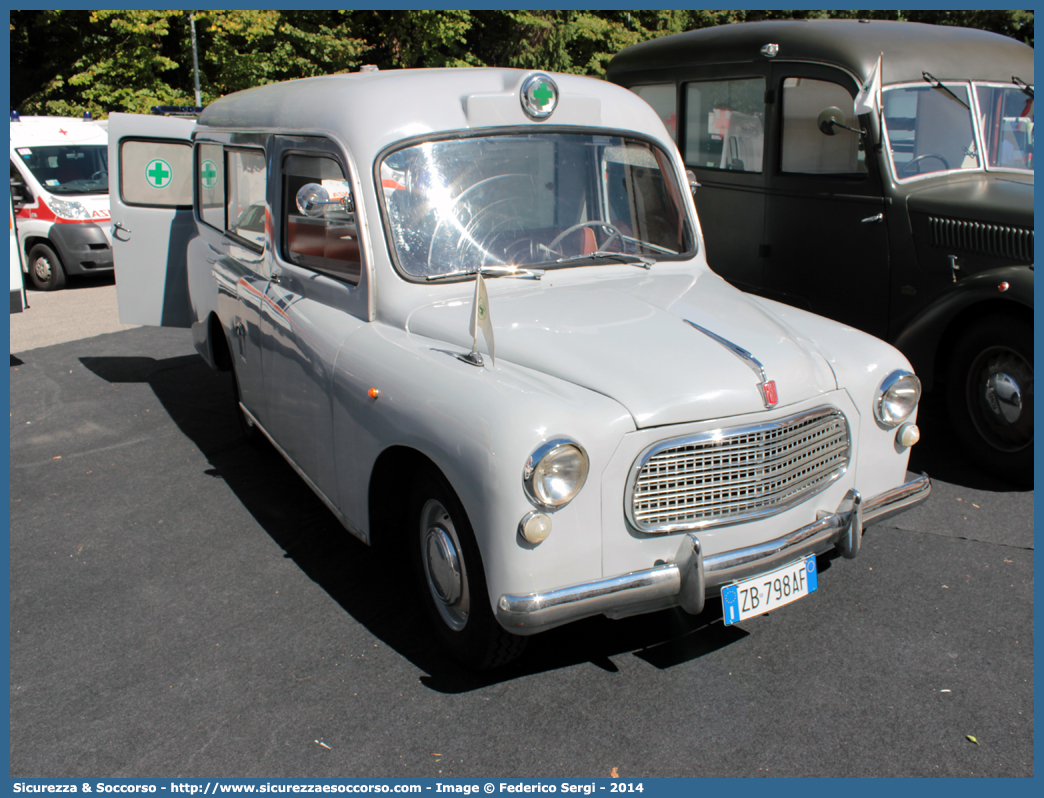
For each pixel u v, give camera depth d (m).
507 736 2.87
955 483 4.82
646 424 2.80
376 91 3.79
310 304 4.02
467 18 19.91
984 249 4.96
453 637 3.19
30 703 3.12
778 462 3.02
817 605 3.61
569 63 21.05
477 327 3.25
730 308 3.57
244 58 18.36
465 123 3.80
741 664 3.23
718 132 6.77
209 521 4.59
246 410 5.19
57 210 11.73
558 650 3.35
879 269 5.58
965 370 4.89
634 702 3.02
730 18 22.41
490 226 3.79
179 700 3.11
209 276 5.43
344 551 4.21
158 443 5.80
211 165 5.51
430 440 2.91
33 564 4.16
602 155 4.10
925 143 5.57
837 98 5.68
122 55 18.06
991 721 2.89
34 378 7.42
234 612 3.69
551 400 2.77
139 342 8.67
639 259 4.10
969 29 6.33
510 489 2.66
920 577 3.81
